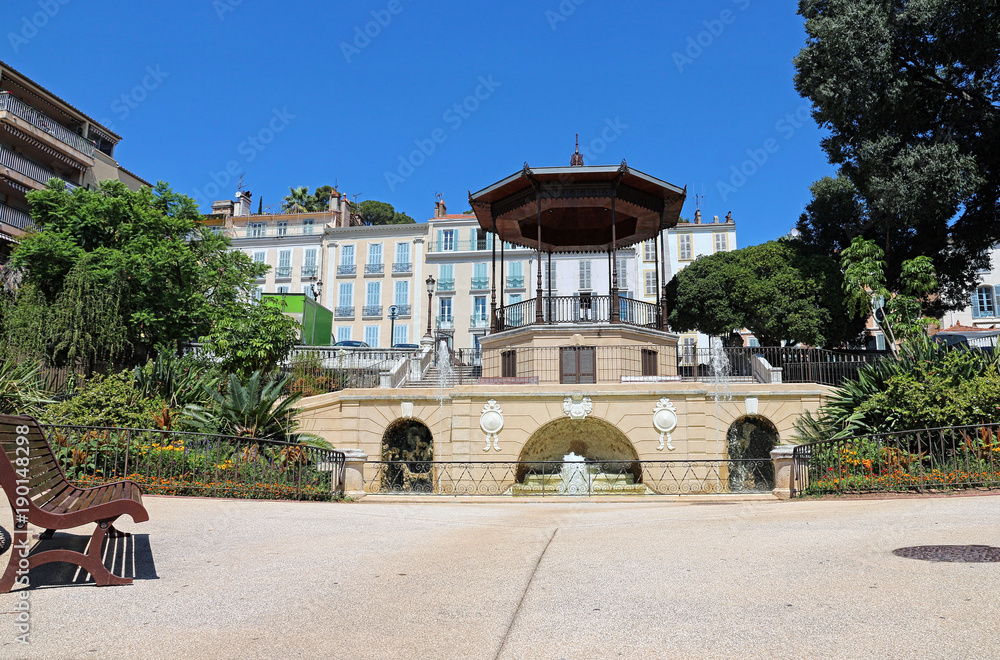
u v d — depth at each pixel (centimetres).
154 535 612
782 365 2205
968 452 1042
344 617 366
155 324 2483
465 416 1802
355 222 6581
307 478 1223
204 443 1162
